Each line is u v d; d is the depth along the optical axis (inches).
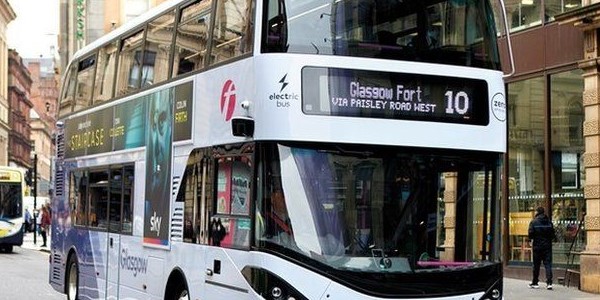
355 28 325.1
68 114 607.8
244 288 322.0
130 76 489.1
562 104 743.1
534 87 775.1
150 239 435.5
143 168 453.7
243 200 329.4
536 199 770.8
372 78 320.8
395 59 325.7
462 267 318.0
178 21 426.9
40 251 1470.2
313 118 312.0
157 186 431.2
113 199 499.5
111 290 492.7
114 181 500.1
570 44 732.0
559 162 744.3
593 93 698.2
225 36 365.1
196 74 393.1
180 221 398.0
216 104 365.4
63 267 589.6
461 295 315.6
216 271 350.9
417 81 326.6
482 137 333.4
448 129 327.6
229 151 346.9
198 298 370.6
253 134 321.7
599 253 675.4
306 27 321.4
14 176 1375.5
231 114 346.9
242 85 338.0
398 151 320.8
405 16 332.5
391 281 305.9
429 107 326.3
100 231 517.0
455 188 326.3
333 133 312.7
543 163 763.4
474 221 327.6
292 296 301.7
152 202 436.5
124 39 509.4
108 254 499.8
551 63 753.0
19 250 1489.9
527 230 776.9
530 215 776.3
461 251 322.7
